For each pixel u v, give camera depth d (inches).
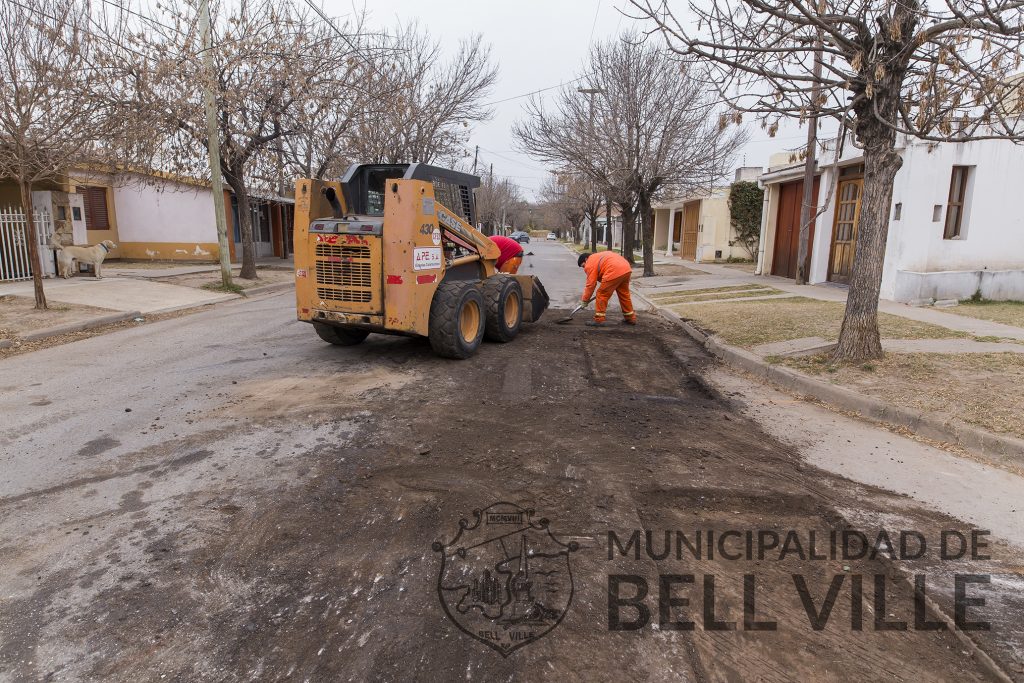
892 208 473.4
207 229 866.1
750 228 1001.5
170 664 99.2
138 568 125.1
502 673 97.6
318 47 576.1
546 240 3331.7
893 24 215.6
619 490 161.8
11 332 354.3
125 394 244.4
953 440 200.2
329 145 661.9
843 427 217.0
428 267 291.1
